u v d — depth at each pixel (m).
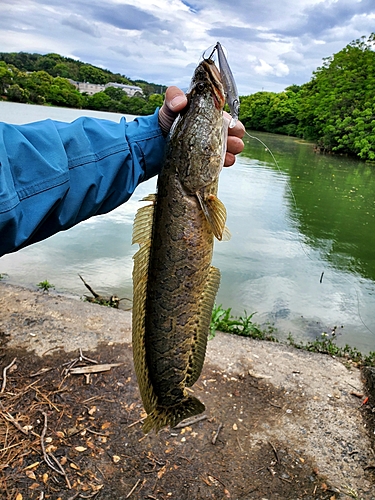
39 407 0.94
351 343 1.36
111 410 0.95
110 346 1.17
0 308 1.31
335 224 2.74
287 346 1.27
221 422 0.93
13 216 0.41
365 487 0.80
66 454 0.83
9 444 0.84
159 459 0.84
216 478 0.80
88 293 1.57
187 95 0.52
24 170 0.43
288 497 0.77
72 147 0.48
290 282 1.78
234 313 1.51
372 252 2.26
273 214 2.82
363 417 0.98
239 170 4.55
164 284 0.52
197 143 0.50
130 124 0.56
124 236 2.16
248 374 1.10
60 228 0.49
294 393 1.04
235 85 0.51
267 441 0.89
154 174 0.58
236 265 1.91
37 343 1.15
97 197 0.51
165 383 0.56
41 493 0.75
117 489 0.77
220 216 0.51
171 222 0.50
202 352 0.57
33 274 1.68
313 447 0.88
